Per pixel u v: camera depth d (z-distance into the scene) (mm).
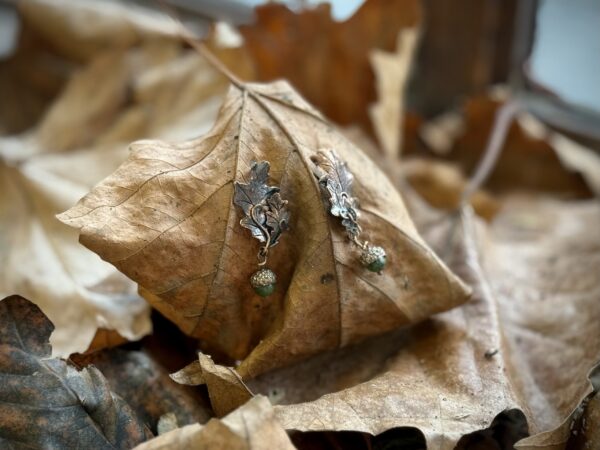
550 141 369
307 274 215
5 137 386
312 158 222
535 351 248
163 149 217
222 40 353
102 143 347
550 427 221
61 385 197
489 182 389
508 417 227
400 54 353
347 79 359
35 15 382
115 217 201
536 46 392
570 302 265
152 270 205
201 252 210
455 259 271
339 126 349
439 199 363
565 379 236
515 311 263
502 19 387
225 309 220
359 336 231
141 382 224
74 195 305
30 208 299
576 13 376
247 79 343
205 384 220
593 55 377
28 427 192
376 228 227
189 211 210
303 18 348
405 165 374
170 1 428
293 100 236
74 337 240
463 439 221
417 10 345
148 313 243
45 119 354
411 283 229
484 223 314
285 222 217
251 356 218
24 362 197
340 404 202
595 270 280
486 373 220
